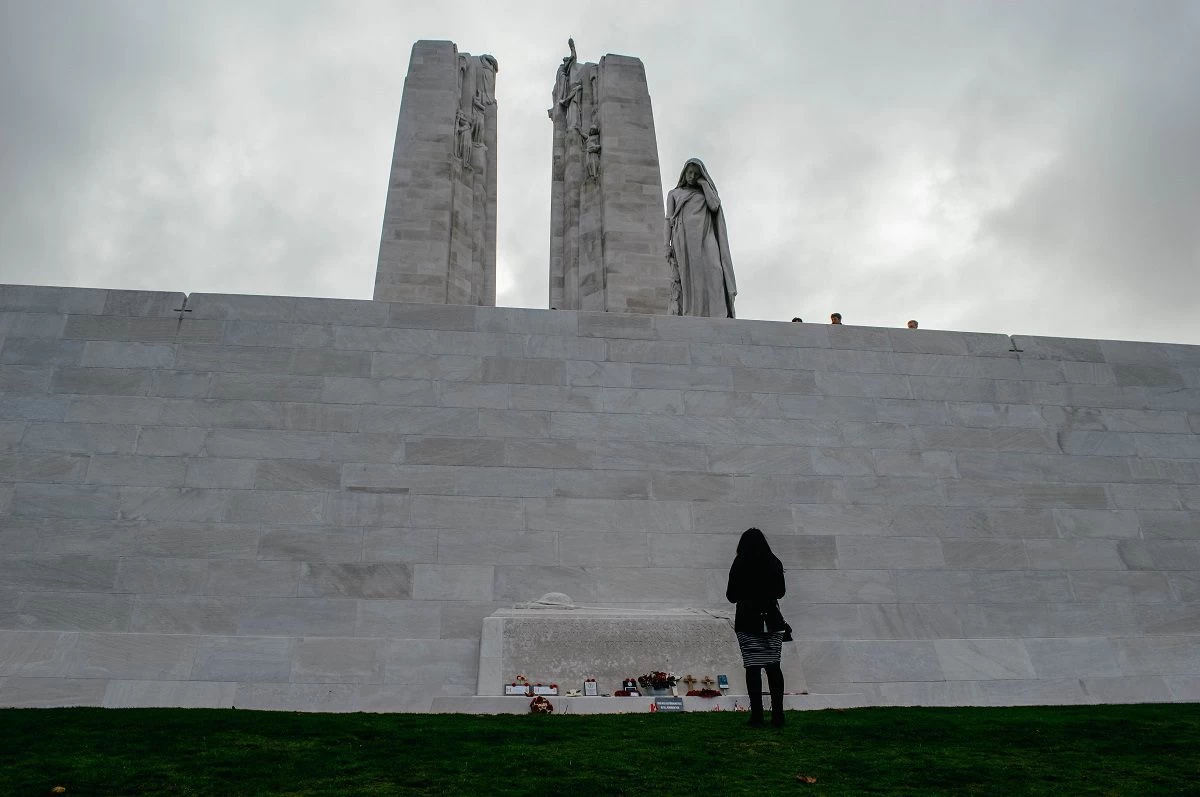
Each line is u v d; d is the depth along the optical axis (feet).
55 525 39.24
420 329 46.34
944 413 48.32
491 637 34.40
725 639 35.29
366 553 40.37
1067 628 43.11
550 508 42.73
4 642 34.40
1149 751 24.11
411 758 21.86
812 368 48.47
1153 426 49.78
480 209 77.25
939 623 42.39
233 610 38.29
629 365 47.01
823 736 25.03
